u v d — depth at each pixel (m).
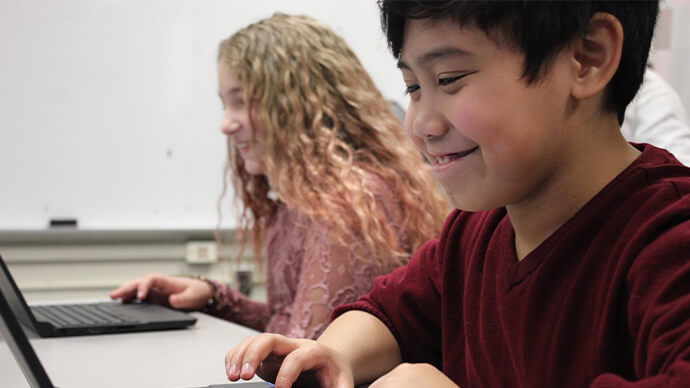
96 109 2.31
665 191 0.54
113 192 2.33
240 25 2.40
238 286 2.38
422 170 1.31
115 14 2.31
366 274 1.15
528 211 0.61
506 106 0.53
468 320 0.71
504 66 0.53
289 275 1.33
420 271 0.80
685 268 0.47
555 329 0.59
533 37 0.52
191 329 1.11
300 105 1.31
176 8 2.36
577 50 0.54
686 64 2.47
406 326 0.79
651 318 0.47
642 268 0.50
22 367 0.57
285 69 1.33
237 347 0.64
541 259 0.61
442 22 0.53
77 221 2.30
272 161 1.32
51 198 2.28
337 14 2.43
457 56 0.53
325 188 1.22
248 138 1.39
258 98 1.34
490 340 0.67
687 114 2.48
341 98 1.34
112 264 2.33
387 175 1.24
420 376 0.58
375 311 0.80
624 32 0.55
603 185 0.58
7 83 2.24
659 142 2.10
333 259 1.14
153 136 2.36
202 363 0.85
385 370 0.76
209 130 2.40
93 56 2.30
